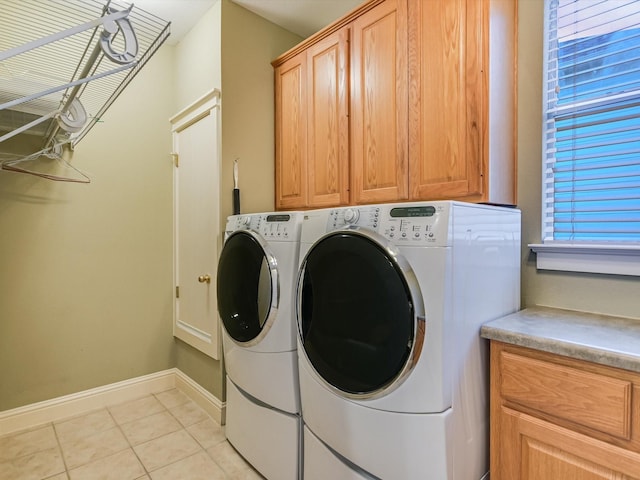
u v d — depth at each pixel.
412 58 1.55
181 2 2.11
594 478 0.91
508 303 1.38
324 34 1.98
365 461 1.16
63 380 2.20
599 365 0.90
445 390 1.02
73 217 2.24
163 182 2.60
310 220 1.43
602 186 1.38
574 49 1.44
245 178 2.21
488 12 1.35
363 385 1.15
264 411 1.62
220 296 1.90
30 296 2.10
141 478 1.63
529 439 1.04
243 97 2.19
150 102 2.54
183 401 2.40
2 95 1.59
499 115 1.42
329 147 1.96
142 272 2.51
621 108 1.34
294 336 1.50
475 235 1.16
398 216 1.12
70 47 1.35
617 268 1.30
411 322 1.04
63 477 1.63
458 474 1.07
